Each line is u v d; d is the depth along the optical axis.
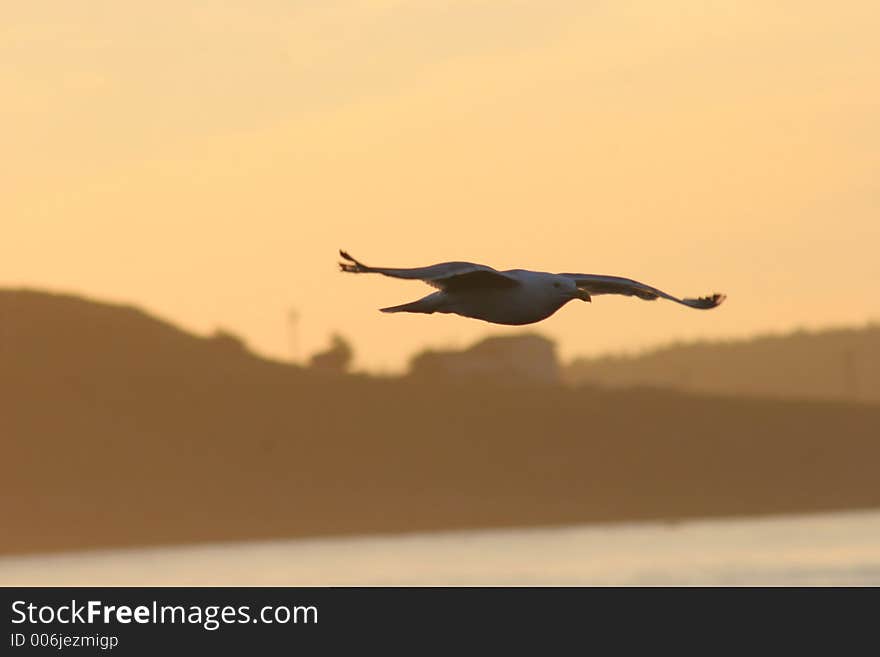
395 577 99.50
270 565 120.88
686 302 29.89
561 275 29.84
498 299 29.52
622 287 29.95
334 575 103.38
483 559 118.25
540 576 96.50
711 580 86.56
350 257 26.95
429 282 29.41
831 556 101.56
